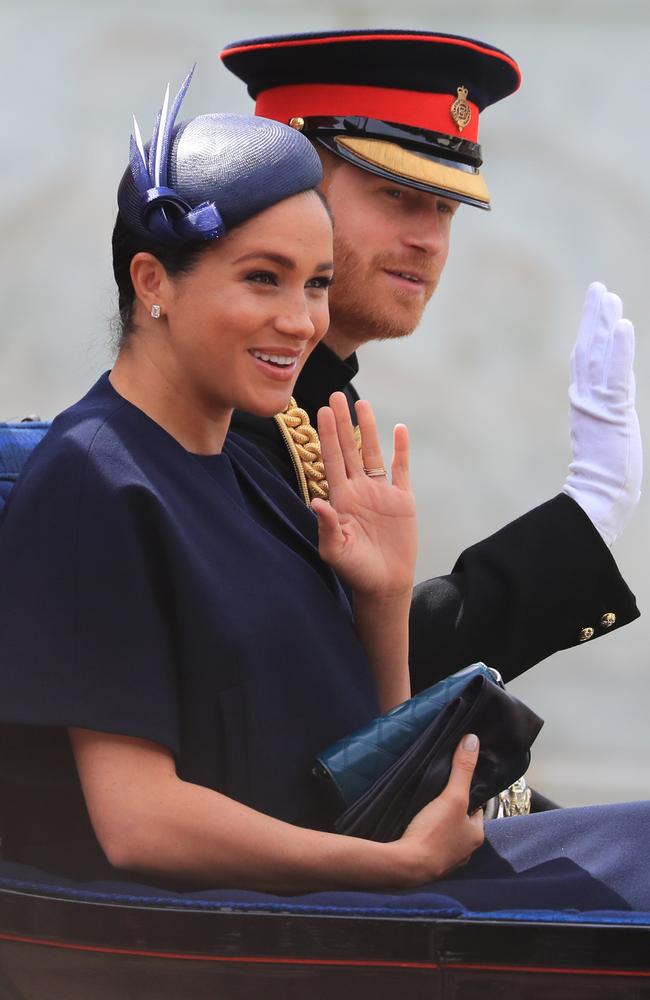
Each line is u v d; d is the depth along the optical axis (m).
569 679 29.53
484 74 9.87
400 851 6.89
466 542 37.09
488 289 42.00
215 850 6.66
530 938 6.36
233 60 10.01
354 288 9.55
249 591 7.15
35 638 6.73
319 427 7.95
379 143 9.48
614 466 9.02
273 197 7.10
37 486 6.93
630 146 43.12
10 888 6.64
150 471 7.05
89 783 6.75
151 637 6.79
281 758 7.11
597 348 9.09
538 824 7.56
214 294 7.10
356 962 6.38
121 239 7.37
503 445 40.00
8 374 41.59
